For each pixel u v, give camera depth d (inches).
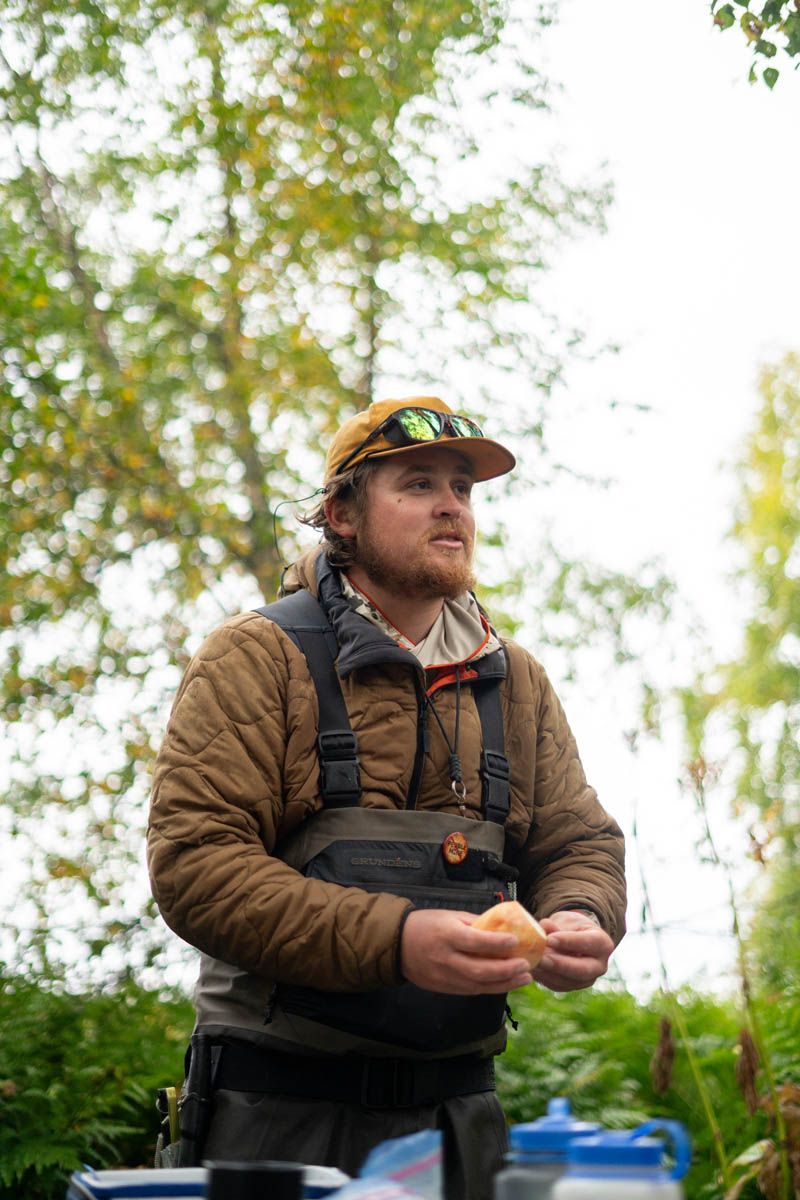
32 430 343.6
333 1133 86.7
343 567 99.3
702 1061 183.6
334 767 90.0
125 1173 61.5
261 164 369.1
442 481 98.7
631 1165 48.1
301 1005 86.4
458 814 93.2
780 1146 120.7
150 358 392.2
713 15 131.8
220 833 86.6
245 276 382.6
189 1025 206.4
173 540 375.6
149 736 336.5
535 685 104.4
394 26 362.6
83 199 394.3
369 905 82.7
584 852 101.8
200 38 363.6
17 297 325.7
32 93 359.9
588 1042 209.2
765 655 610.9
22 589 350.6
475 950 77.9
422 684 94.2
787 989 205.2
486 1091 93.9
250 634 93.0
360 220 380.5
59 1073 177.2
